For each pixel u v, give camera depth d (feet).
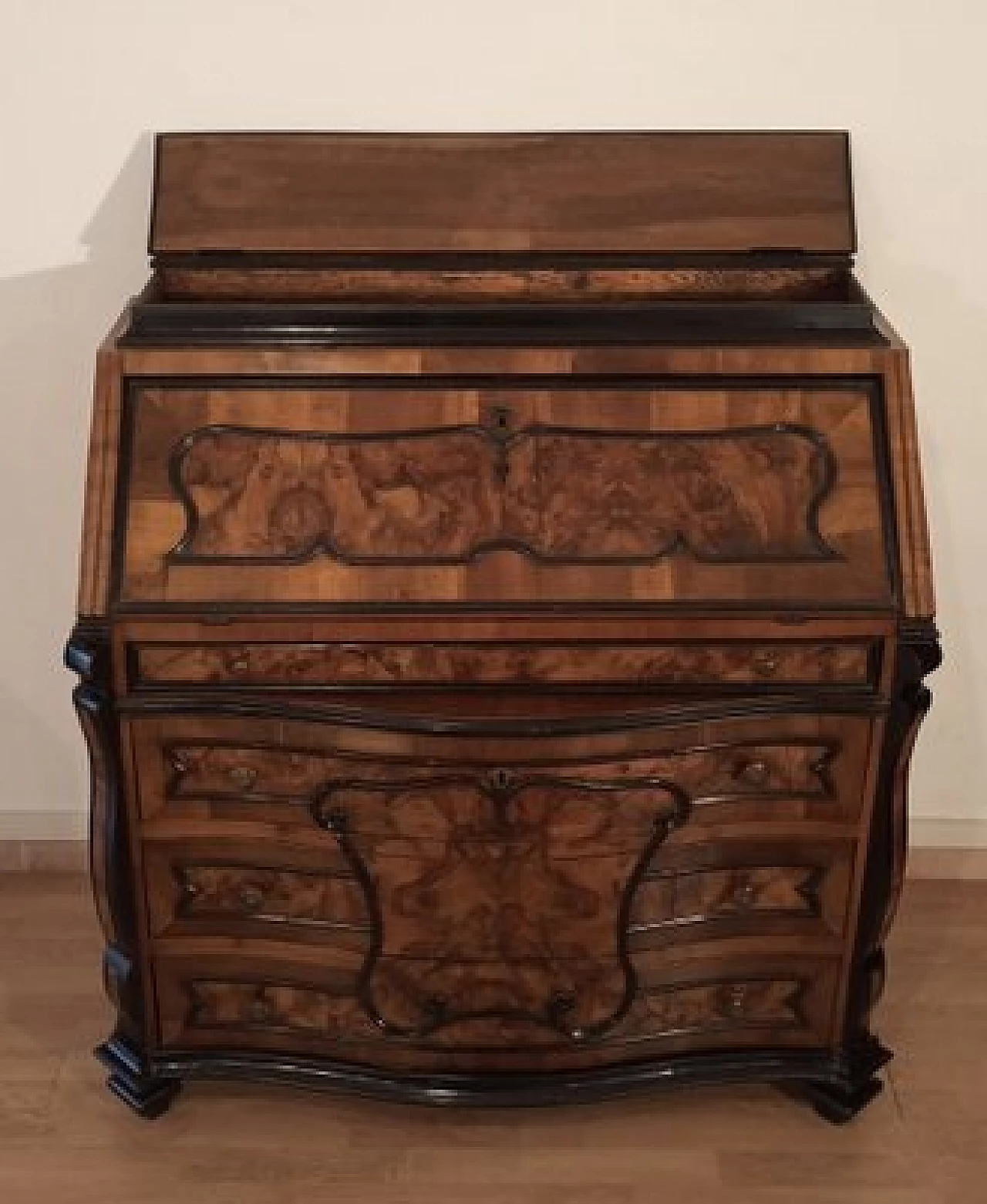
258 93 7.82
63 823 9.34
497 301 7.67
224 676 6.77
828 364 6.79
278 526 6.72
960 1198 7.28
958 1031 8.23
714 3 7.64
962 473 8.57
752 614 6.64
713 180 7.63
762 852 7.10
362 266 7.57
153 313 6.84
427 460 6.75
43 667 9.02
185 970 7.36
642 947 7.20
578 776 6.75
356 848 6.97
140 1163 7.43
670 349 6.79
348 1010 7.36
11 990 8.45
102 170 7.97
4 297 8.22
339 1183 7.34
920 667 6.70
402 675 6.76
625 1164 7.46
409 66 7.77
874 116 7.84
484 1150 7.53
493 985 7.23
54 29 7.68
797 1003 7.46
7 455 8.54
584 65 7.76
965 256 8.11
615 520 6.72
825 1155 7.50
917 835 9.36
